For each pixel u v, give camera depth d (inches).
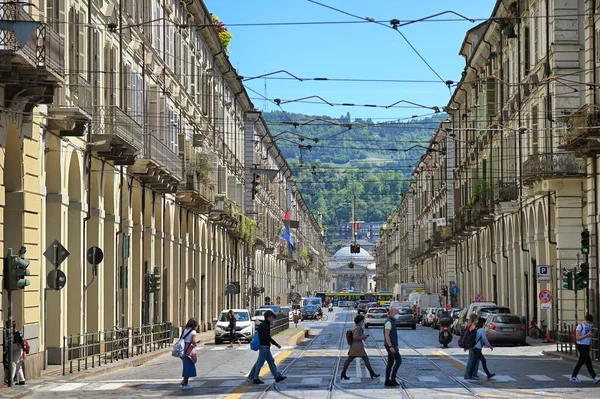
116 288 1472.7
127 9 1539.1
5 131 954.1
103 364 1221.1
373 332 2669.8
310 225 6712.6
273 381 1034.7
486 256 2578.7
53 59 947.3
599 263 1470.2
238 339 1946.4
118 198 1496.1
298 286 5551.2
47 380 1022.4
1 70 885.8
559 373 1134.4
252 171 2005.4
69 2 1197.1
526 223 2037.4
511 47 2140.7
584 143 1423.5
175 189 1814.7
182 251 2135.8
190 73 2187.5
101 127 1320.1
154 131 1708.9
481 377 1075.9
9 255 922.7
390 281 6727.4
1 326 944.3
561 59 1713.8
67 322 1282.0
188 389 944.9
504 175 2228.1
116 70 1457.9
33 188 1051.3
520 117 2028.8
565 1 1721.2
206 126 2401.6
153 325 1569.9
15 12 897.5
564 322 1715.1
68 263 1285.7
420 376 1100.5
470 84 2768.2
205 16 2285.9
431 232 3801.7
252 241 3154.5
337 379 1055.6
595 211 1485.0
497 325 1769.2
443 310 2787.9
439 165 3558.1
